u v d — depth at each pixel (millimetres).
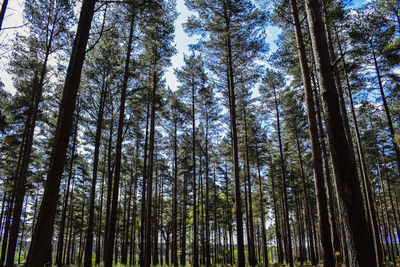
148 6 7910
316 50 4504
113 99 16672
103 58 15945
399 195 35688
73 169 28266
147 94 18141
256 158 25922
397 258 26719
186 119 24719
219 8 13570
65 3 13391
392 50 13953
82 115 20188
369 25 14828
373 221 15086
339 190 3760
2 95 17859
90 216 15438
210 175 34312
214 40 14602
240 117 24484
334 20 13797
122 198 37406
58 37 14023
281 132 24125
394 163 27859
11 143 18703
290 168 29828
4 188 20812
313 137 8148
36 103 14383
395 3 13828
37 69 15016
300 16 12406
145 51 13289
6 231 18141
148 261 15484
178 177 33094
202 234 30438
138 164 28812
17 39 13516
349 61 15523
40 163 22656
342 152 3801
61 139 4844
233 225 40281
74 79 5230
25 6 12758
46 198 4492
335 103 4098
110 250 10570
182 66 22828
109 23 10477
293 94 17891
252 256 23078
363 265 3270
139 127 22141
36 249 4195
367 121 24156
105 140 22078
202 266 26797
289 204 36875
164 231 40781
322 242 7027
